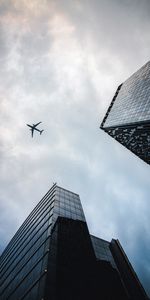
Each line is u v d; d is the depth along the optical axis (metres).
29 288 20.52
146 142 65.31
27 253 28.91
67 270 21.66
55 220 29.97
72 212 34.94
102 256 38.75
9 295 24.08
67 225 28.67
